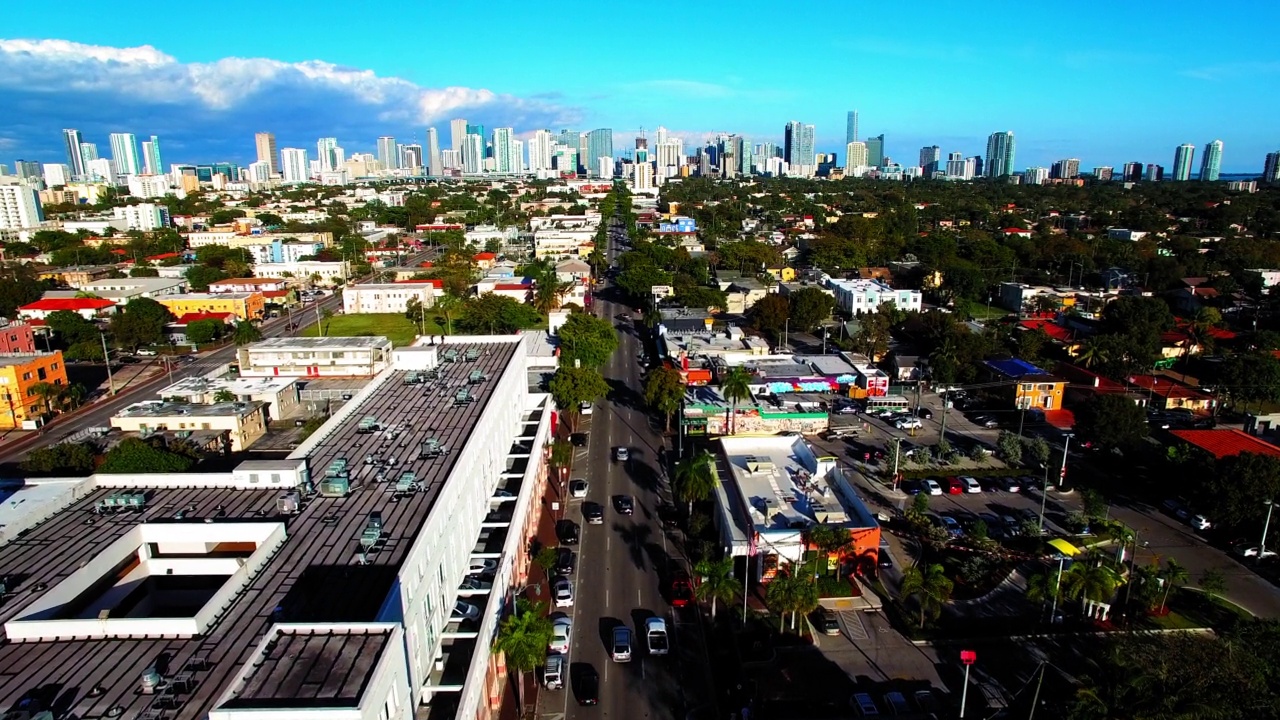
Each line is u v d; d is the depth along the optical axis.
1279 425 124.25
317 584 55.88
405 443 82.19
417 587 57.28
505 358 117.94
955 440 124.69
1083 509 98.69
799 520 84.19
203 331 188.12
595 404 143.12
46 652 48.28
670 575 84.00
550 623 66.25
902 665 69.50
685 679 67.44
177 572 64.81
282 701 39.66
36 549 61.66
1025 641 72.94
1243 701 53.34
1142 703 52.72
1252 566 85.81
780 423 126.19
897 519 97.19
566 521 96.12
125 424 120.69
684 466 91.12
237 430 121.25
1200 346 164.00
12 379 132.00
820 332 192.38
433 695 58.06
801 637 73.19
